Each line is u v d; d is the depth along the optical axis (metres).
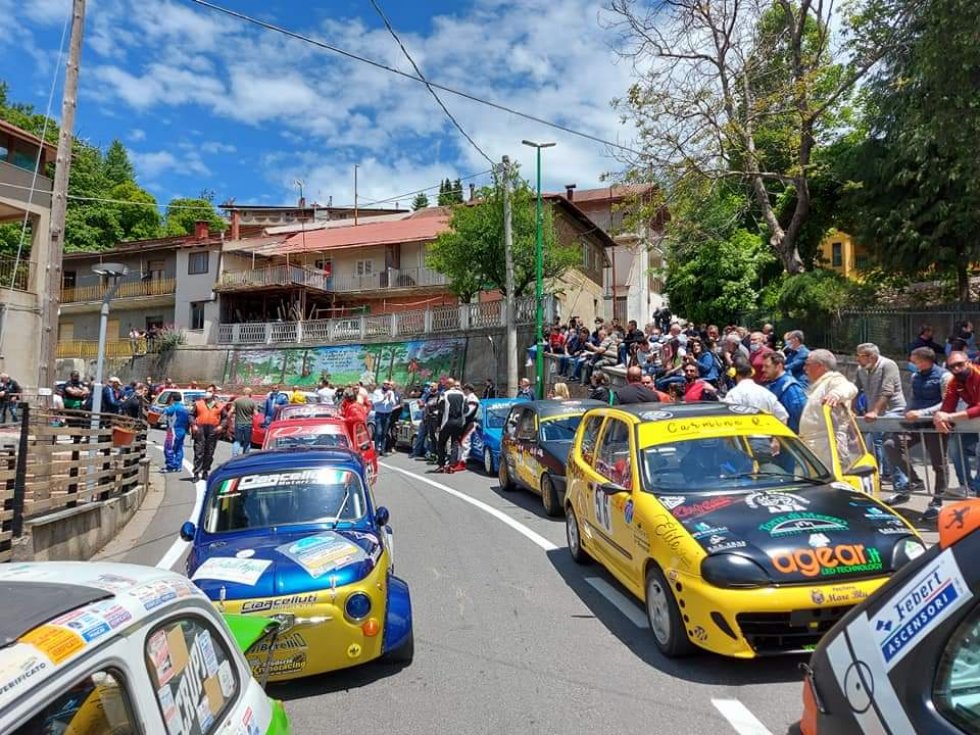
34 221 27.39
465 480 14.66
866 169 19.59
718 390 13.98
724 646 4.42
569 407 11.84
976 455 7.14
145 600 2.16
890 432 7.90
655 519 5.24
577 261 32.06
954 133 16.38
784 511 5.01
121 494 11.41
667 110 20.11
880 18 18.30
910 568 2.30
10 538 7.22
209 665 2.42
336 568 4.77
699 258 27.12
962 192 17.70
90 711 1.77
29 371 26.42
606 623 5.80
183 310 47.00
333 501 5.80
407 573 7.61
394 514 11.05
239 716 2.46
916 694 2.04
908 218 18.67
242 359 41.44
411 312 35.59
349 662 4.59
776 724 3.97
